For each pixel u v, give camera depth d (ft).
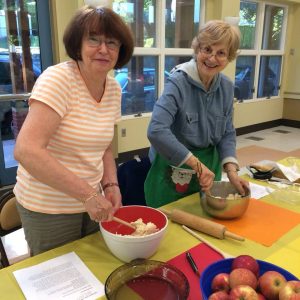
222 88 5.03
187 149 4.66
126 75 13.98
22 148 2.95
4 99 10.78
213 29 4.36
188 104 4.82
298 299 2.26
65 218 3.74
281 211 4.49
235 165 4.97
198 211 4.50
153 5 14.15
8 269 3.17
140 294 2.81
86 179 3.66
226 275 2.63
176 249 3.55
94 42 3.28
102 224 3.54
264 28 19.76
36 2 10.83
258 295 2.40
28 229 3.81
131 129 14.35
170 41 15.14
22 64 11.09
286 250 3.57
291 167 5.92
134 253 3.22
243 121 19.71
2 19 10.41
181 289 2.83
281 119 22.24
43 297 2.82
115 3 12.89
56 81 3.20
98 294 2.88
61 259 3.33
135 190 5.68
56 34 11.31
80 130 3.42
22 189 3.69
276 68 21.39
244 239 3.69
